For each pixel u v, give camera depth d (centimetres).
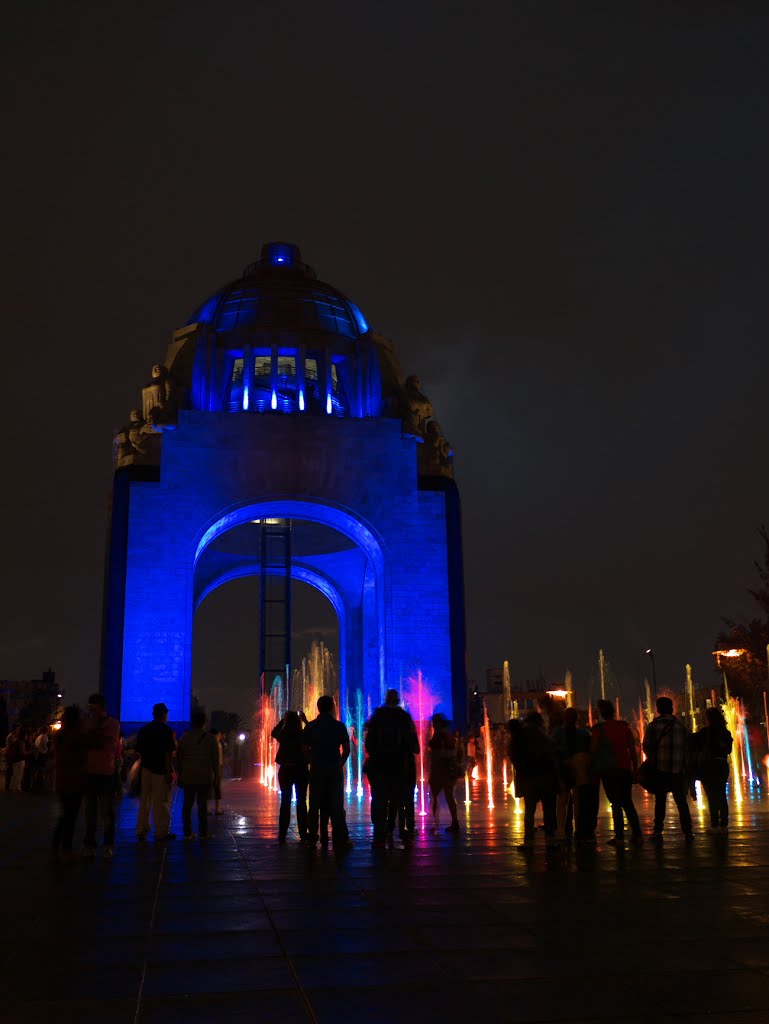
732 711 3631
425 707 3356
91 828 1109
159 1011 485
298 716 1320
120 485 3400
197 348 3700
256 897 814
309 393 3909
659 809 1248
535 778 1119
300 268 4222
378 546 3538
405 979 542
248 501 3459
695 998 498
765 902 764
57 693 7150
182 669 3234
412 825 1209
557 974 548
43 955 605
